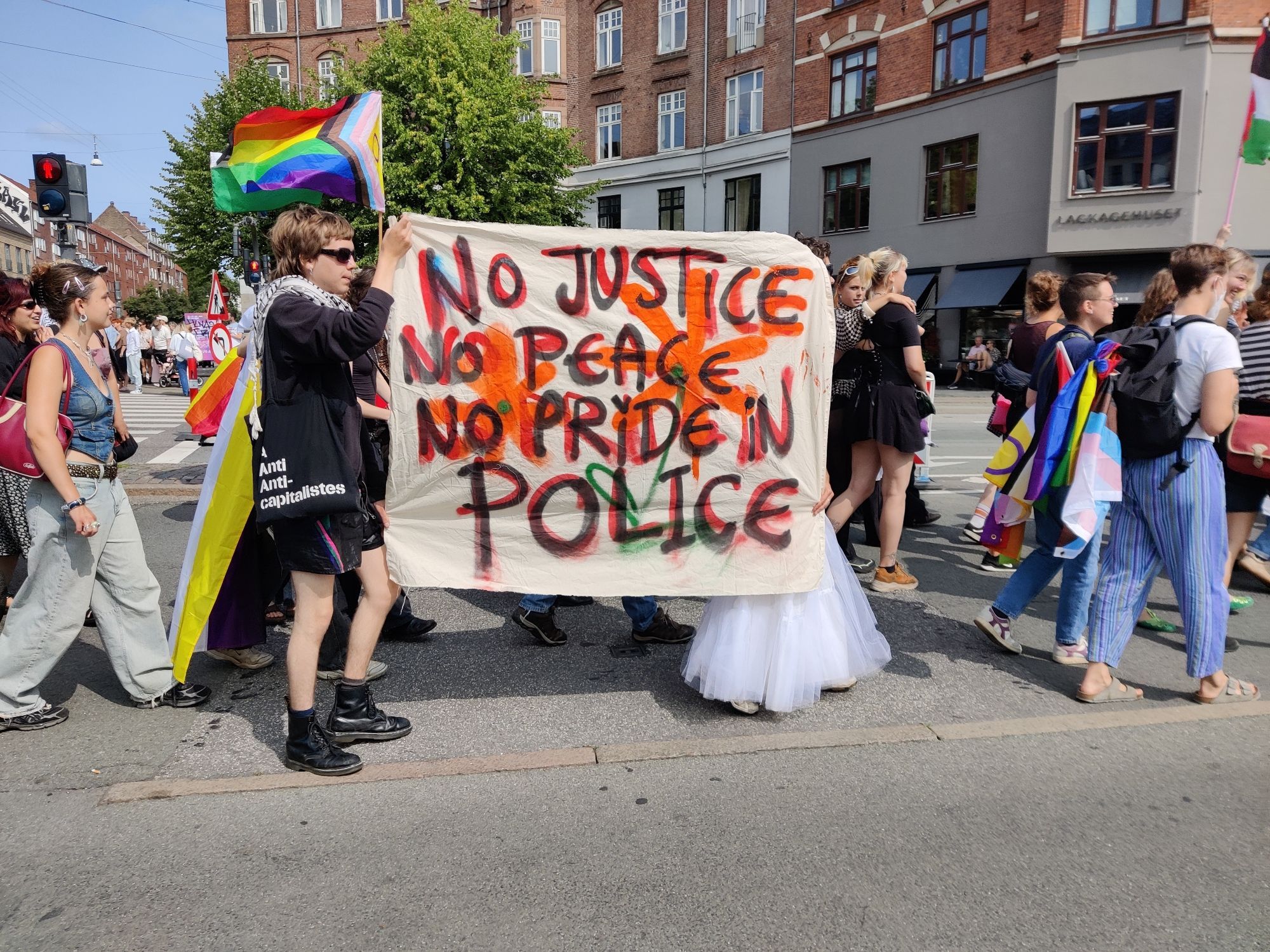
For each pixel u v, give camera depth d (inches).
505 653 171.2
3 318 171.2
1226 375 134.0
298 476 112.3
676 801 115.9
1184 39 717.3
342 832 108.4
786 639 136.9
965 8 855.1
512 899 95.1
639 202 1208.8
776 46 1038.4
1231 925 91.4
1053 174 781.3
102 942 88.3
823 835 108.0
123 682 143.7
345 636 159.5
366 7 1327.5
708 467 136.6
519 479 134.6
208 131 1197.1
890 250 192.4
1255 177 730.2
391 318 130.1
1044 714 142.9
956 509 313.6
